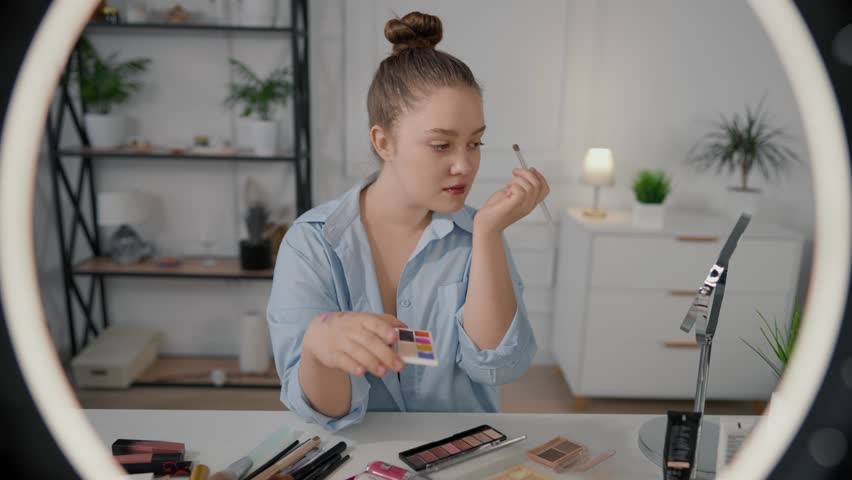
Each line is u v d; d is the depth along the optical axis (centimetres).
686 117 241
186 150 229
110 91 224
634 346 219
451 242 92
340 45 233
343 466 73
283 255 89
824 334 55
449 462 72
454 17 231
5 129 52
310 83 236
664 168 245
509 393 233
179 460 72
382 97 80
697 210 249
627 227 213
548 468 73
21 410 55
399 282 90
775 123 241
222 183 246
